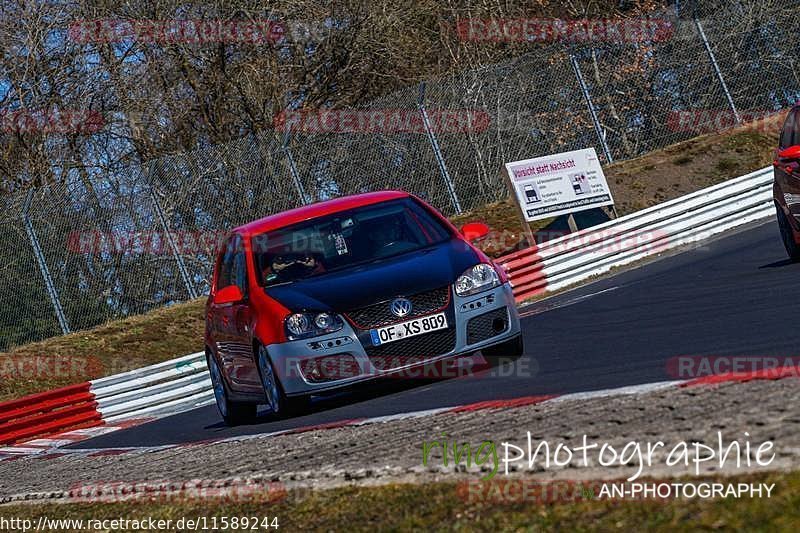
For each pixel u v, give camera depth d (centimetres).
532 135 7738
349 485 1759
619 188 7544
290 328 2809
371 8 10056
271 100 10075
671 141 8081
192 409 4894
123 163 9850
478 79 7669
